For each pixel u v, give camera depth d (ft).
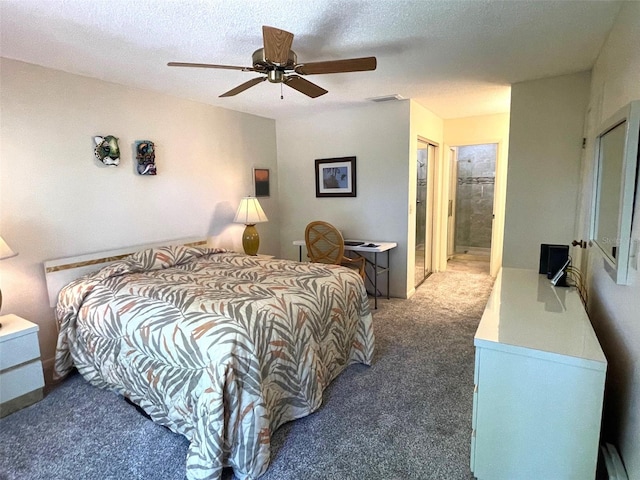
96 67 8.84
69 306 8.14
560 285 7.30
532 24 6.81
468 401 7.34
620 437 4.95
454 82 10.68
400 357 9.24
